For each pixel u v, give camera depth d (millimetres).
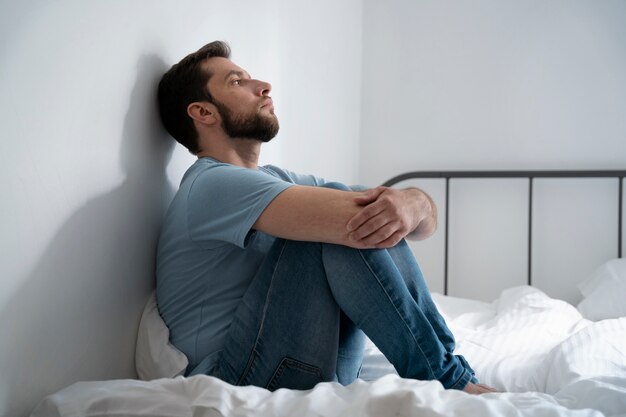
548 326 1356
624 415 730
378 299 876
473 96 2170
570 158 2027
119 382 812
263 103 1192
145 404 761
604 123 1981
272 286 917
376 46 2336
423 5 2246
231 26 1442
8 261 758
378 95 2338
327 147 2098
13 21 757
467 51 2178
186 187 1035
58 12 841
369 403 656
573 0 2012
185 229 1009
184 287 1047
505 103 2117
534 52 2070
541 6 2057
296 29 1832
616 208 1964
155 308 1104
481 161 2164
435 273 2236
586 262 2006
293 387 910
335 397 704
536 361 1129
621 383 820
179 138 1193
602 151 1986
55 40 836
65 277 872
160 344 1030
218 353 1001
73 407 751
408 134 2289
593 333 1071
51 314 842
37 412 773
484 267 2154
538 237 2064
